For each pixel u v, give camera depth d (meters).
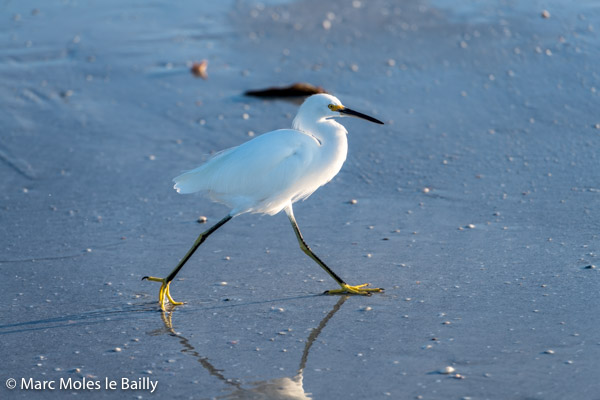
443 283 9.86
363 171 13.70
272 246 11.28
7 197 13.24
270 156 9.73
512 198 12.21
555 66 17.66
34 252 11.31
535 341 8.37
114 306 9.75
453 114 15.84
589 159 13.39
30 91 18.00
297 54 19.62
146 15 22.86
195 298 9.89
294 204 12.65
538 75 17.30
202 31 21.55
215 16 22.67
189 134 15.65
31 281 10.45
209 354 8.56
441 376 7.85
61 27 21.95
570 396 7.38
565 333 8.48
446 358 8.17
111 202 12.98
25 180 13.90
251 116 16.31
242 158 9.81
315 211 12.34
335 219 12.00
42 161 14.65
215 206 12.74
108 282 10.38
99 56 19.98
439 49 19.23
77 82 18.48
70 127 16.14
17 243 11.61
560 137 14.40
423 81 17.55
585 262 10.07
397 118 15.81
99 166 14.40
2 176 14.06
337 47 19.91
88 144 15.34
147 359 8.52
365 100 16.73
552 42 18.97
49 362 8.52
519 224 11.34
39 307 9.76
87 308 9.71
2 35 21.39
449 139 14.73
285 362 8.32
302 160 9.87
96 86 18.23
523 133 14.72
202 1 23.91
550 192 12.30
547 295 9.34
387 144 14.70
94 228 12.05
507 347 8.30
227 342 8.80
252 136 15.35
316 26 21.45
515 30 19.94
